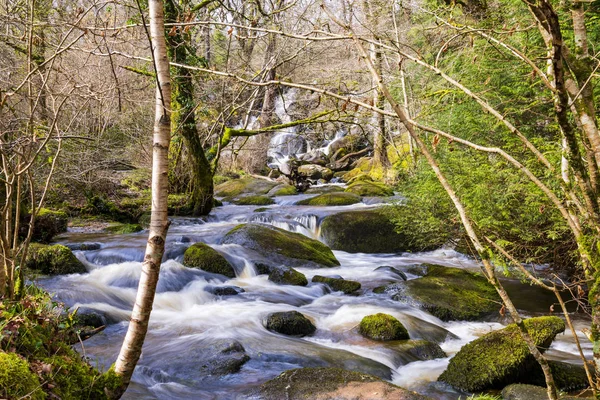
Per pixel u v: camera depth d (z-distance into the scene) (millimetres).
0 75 6184
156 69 2674
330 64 10898
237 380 4969
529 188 6871
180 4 9578
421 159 9500
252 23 3371
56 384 2785
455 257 11633
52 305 3564
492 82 7555
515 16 6605
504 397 4781
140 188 15812
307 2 7727
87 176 13758
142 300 2771
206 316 7039
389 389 4152
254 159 24156
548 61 2705
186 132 13383
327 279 8953
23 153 3590
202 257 9141
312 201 16531
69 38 7074
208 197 14320
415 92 10461
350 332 6574
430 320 7430
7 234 3502
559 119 2168
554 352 6141
